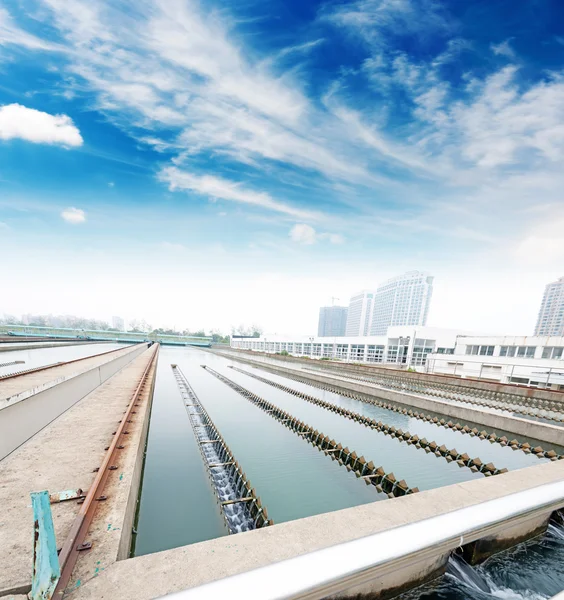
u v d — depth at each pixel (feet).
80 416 24.76
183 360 145.18
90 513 10.69
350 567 5.14
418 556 6.17
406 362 120.37
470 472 27.99
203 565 6.75
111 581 6.45
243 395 62.90
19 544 9.29
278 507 22.16
